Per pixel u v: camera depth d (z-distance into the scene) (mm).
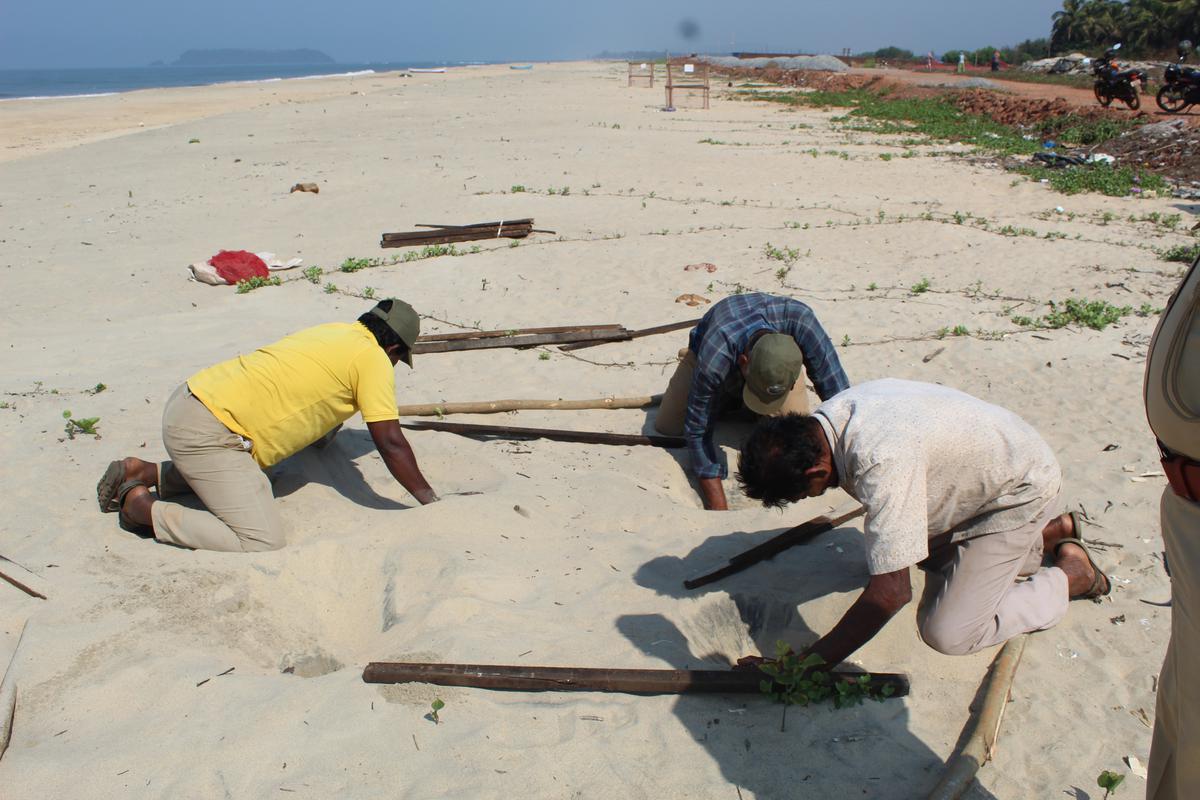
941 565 3320
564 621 3705
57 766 2883
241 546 4199
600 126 24594
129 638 3537
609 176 15867
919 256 10219
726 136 22078
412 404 6449
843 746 3018
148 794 2807
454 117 27516
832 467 3006
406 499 4938
